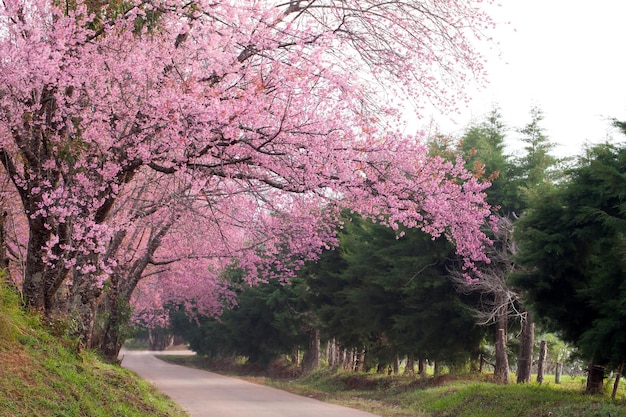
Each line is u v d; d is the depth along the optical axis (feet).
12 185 49.34
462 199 40.09
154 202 51.52
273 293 140.87
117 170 39.58
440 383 88.69
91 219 39.75
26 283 41.16
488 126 95.14
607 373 61.46
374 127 38.99
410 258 86.17
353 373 116.16
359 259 100.68
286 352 163.32
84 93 40.09
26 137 39.11
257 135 37.93
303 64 38.63
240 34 39.34
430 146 74.38
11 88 36.42
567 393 61.67
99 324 77.00
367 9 42.39
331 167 37.88
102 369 44.27
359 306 101.60
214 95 37.22
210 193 47.55
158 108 36.24
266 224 65.62
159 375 136.77
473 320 85.92
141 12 37.17
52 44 36.63
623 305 49.65
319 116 38.70
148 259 78.38
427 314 88.12
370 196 39.55
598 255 59.11
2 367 28.84
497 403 61.31
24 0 37.52
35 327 38.58
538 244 59.52
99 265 46.16
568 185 59.98
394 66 42.88
